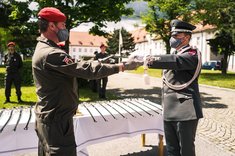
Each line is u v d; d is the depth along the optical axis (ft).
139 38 246.88
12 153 11.57
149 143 18.52
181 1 79.82
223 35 80.94
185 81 10.75
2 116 12.82
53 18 7.98
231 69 131.95
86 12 39.99
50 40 8.09
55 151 7.91
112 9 40.37
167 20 87.66
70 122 8.20
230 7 74.74
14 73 30.40
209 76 72.43
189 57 10.14
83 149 13.23
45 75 7.75
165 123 11.30
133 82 59.26
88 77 7.56
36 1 38.37
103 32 45.09
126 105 15.74
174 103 10.91
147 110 14.61
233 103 34.47
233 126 23.09
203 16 78.79
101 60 8.23
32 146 11.86
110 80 64.39
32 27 40.16
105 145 18.08
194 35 162.81
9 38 88.89
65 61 7.54
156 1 83.10
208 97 39.60
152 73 79.77
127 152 16.90
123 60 8.25
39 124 8.14
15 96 34.09
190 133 10.71
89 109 14.60
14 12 39.52
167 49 91.15
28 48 96.78
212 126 22.98
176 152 11.32
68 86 7.93
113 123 13.70
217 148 17.85
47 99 7.90
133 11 43.16
